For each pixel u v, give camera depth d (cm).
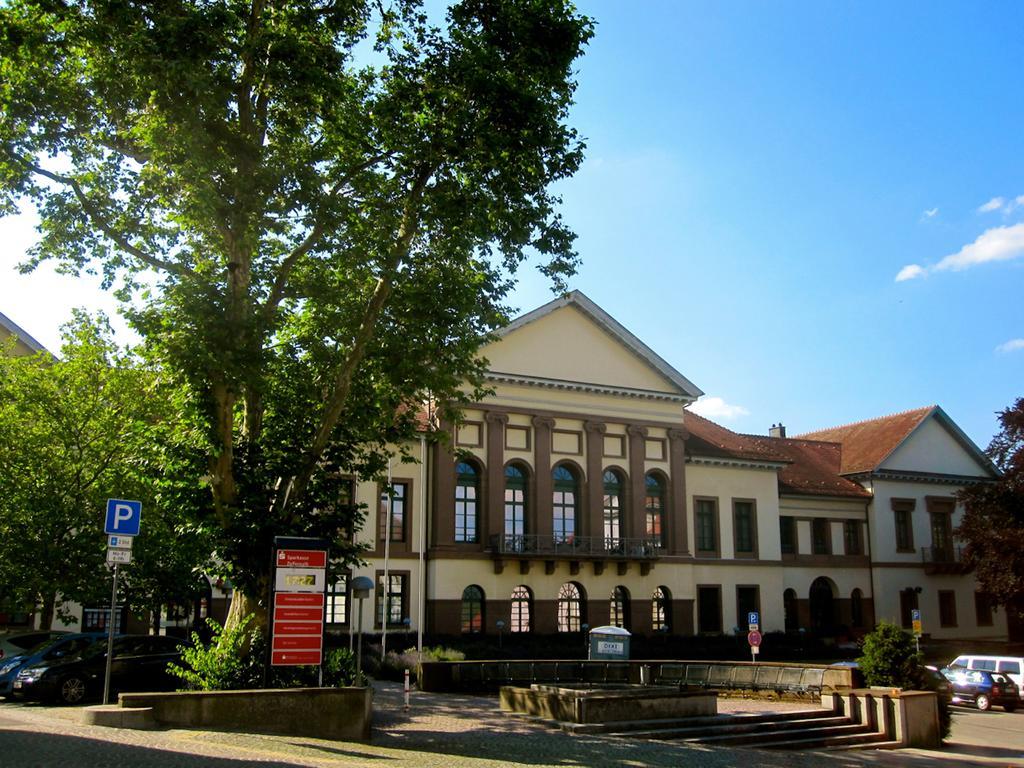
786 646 4819
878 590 5509
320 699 1487
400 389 2028
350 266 1939
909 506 5719
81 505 2575
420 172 1844
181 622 3581
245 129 1730
